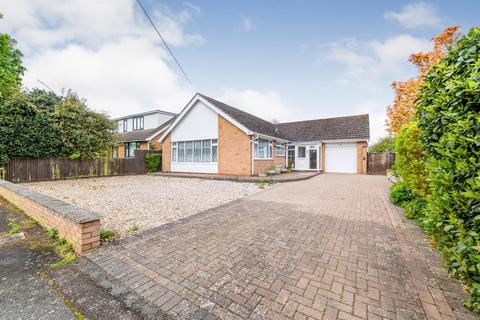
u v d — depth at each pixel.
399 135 5.73
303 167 19.81
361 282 2.48
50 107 12.61
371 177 14.62
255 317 1.96
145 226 4.65
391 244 3.55
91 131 14.23
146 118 26.28
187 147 16.39
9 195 6.47
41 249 3.42
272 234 4.04
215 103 15.17
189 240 3.76
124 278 2.61
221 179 13.01
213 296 2.26
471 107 2.05
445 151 2.33
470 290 1.92
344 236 3.93
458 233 1.96
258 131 14.40
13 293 2.32
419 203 4.85
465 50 2.30
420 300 2.15
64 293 2.33
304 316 1.96
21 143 11.17
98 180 13.12
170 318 1.96
